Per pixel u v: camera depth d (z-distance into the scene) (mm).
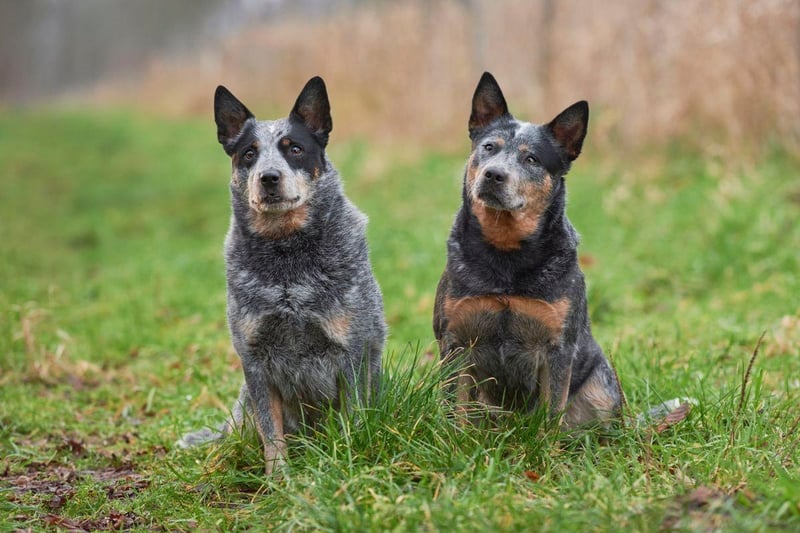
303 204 7184
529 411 7711
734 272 12672
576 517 5219
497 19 24359
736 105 16500
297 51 33656
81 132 41844
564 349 7316
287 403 7547
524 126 7719
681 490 5738
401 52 25172
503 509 5410
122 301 14383
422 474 6023
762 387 8102
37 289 15469
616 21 18938
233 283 7266
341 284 7184
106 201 25875
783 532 4859
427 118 24141
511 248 7246
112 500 6852
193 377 10453
